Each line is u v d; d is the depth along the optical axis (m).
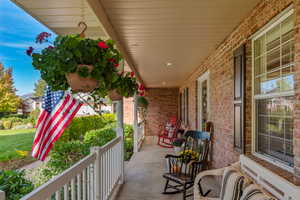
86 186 2.35
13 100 14.94
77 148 4.11
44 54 1.82
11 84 16.27
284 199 1.74
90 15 2.61
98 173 2.59
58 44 1.80
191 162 3.42
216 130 4.19
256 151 2.71
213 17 2.73
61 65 1.75
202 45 3.94
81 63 1.81
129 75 2.65
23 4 2.30
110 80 2.02
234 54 3.08
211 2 2.35
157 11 2.54
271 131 2.42
